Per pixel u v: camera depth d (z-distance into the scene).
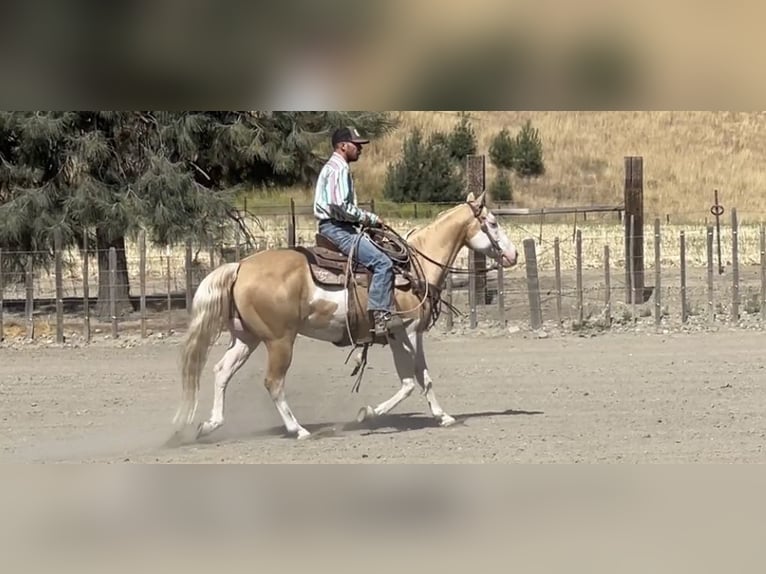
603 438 9.93
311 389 12.89
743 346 15.61
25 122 18.03
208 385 13.35
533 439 9.90
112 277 17.30
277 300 9.67
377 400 12.20
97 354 15.83
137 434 10.41
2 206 18.81
